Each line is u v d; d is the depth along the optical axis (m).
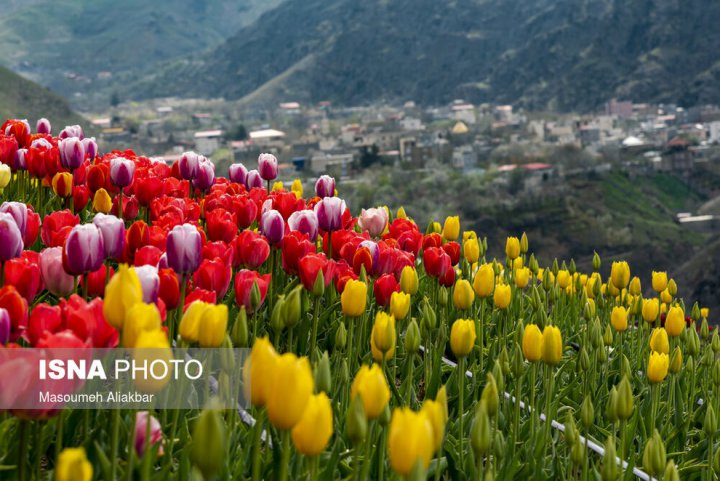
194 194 5.77
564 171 174.62
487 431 2.46
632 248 147.62
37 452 2.32
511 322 5.22
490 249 145.50
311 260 3.38
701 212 166.62
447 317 4.83
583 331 5.24
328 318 4.34
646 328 5.41
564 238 147.50
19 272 2.72
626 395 2.99
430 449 1.77
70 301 2.29
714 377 4.14
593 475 3.27
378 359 2.94
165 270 2.83
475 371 4.18
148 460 2.10
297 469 2.61
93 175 4.82
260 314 4.09
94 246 2.73
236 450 2.72
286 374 1.80
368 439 2.30
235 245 3.70
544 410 3.79
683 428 4.19
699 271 101.25
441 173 166.88
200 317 2.40
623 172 181.00
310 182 188.00
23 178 5.76
